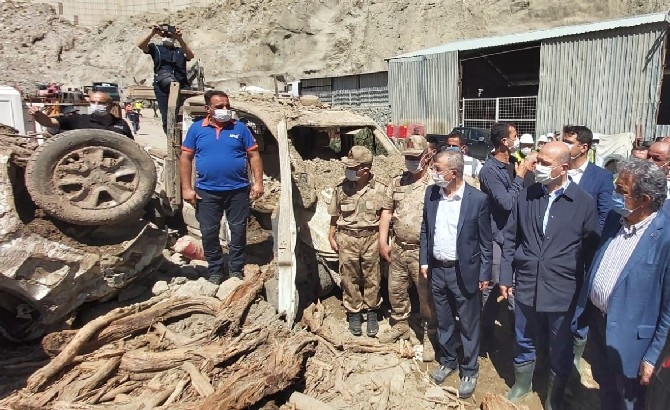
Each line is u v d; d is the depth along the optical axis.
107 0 52.84
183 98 6.82
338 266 4.82
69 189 4.11
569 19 24.72
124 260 4.42
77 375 3.63
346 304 4.43
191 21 44.06
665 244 2.60
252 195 5.20
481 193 3.55
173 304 4.28
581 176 3.91
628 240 2.78
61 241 4.12
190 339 4.01
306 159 6.04
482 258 3.62
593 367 3.16
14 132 4.82
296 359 3.60
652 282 2.65
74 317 4.31
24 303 4.14
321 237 4.76
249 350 3.87
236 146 4.71
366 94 22.84
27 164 3.92
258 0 39.91
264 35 36.50
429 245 3.71
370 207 4.18
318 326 4.28
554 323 3.33
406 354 4.12
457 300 3.64
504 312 5.09
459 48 17.22
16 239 3.86
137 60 41.84
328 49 33.88
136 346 3.98
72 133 4.04
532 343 3.54
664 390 2.26
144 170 4.35
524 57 17.70
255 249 5.91
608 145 12.84
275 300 4.56
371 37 32.06
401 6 31.27
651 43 12.77
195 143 4.73
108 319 4.02
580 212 3.16
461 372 3.82
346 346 4.16
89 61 46.56
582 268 3.25
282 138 4.96
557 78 14.85
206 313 4.34
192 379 3.54
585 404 3.64
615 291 2.77
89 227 4.27
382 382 3.75
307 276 4.91
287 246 4.27
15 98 5.96
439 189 3.67
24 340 4.19
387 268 4.75
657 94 12.84
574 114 14.60
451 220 3.56
